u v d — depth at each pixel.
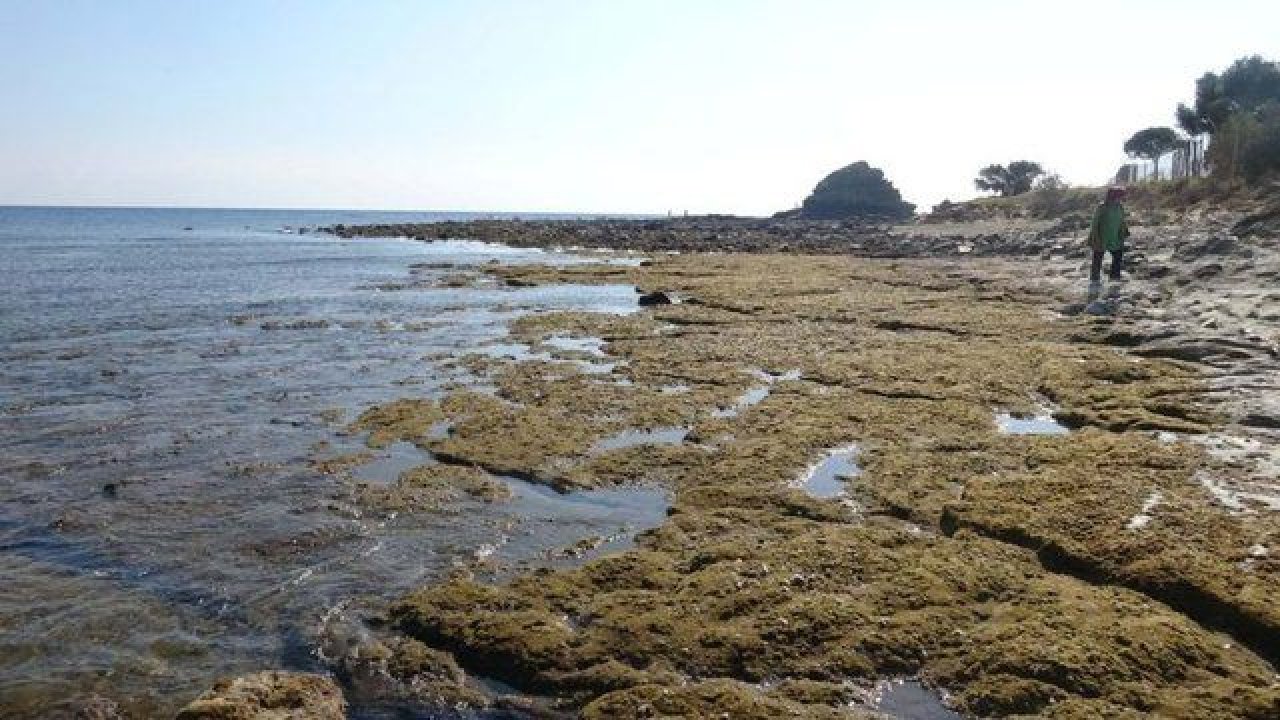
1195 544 9.76
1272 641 8.11
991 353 21.56
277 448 15.39
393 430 16.20
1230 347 19.83
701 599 9.14
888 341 23.83
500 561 10.65
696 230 101.00
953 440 14.66
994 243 57.28
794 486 12.86
